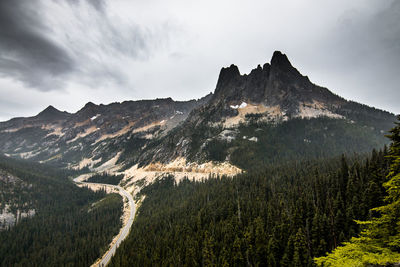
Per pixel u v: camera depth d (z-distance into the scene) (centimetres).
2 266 13462
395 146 2484
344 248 2242
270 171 14525
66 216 19938
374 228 2372
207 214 10550
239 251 6894
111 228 15725
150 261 8738
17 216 19800
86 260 12288
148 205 18125
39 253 13788
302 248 5706
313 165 13450
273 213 8200
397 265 1869
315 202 8031
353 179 7356
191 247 8138
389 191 2412
